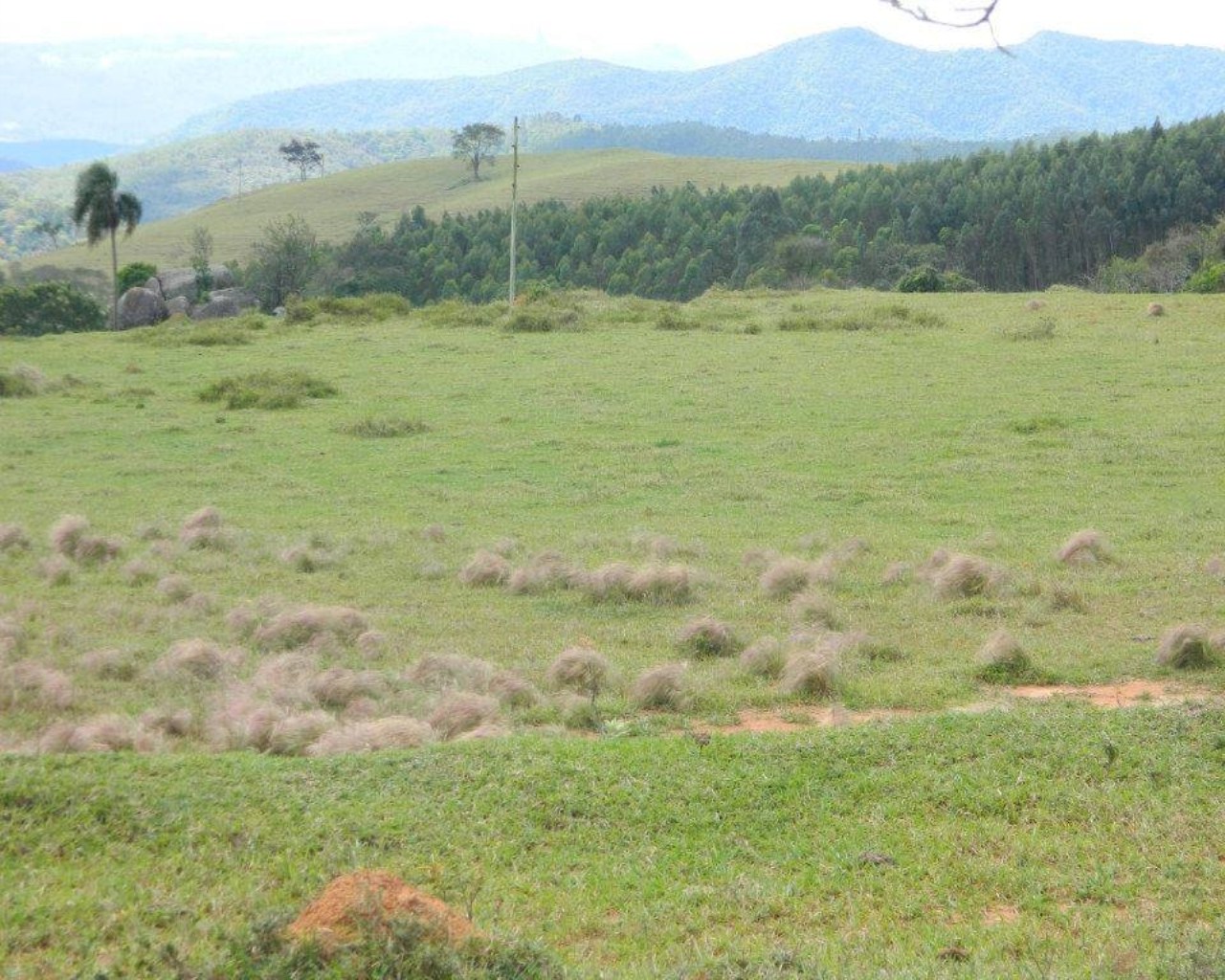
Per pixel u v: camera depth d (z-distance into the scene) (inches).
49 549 702.5
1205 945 243.4
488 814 311.0
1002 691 440.1
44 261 5438.0
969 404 1112.2
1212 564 613.0
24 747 372.2
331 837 293.1
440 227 4284.0
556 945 251.3
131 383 1353.3
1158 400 1100.5
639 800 318.7
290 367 1437.0
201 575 649.0
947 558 629.9
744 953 243.1
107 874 269.7
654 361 1405.0
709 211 4037.9
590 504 821.9
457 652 500.7
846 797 323.0
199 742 395.9
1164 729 358.6
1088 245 3565.5
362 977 216.8
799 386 1227.2
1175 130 3951.8
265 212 6314.0
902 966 239.5
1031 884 277.4
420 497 853.2
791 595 592.1
